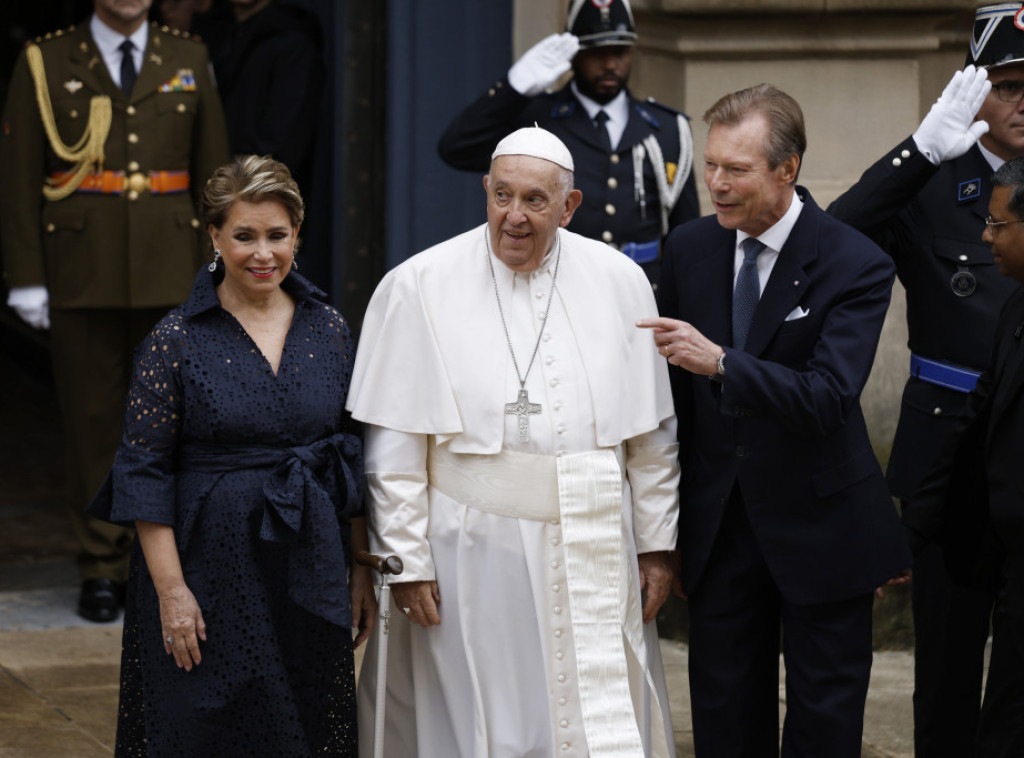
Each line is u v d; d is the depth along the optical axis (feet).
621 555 44.91
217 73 76.54
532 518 44.29
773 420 42.04
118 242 68.69
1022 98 49.19
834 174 70.38
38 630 67.67
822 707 44.21
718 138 42.75
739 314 44.68
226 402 41.75
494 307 45.06
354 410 44.60
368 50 77.15
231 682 41.60
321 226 80.69
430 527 45.09
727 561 45.32
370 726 45.85
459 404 44.47
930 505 47.03
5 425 108.99
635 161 62.28
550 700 44.32
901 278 52.49
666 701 47.37
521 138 43.09
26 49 69.00
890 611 69.56
